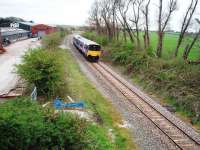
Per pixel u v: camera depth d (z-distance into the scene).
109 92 27.48
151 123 19.75
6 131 11.13
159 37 37.50
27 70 22.83
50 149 11.82
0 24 99.25
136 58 37.06
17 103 13.59
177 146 16.36
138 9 43.50
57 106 20.47
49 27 92.50
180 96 24.39
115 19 56.34
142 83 31.53
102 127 18.20
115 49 46.56
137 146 16.25
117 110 22.36
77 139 12.62
